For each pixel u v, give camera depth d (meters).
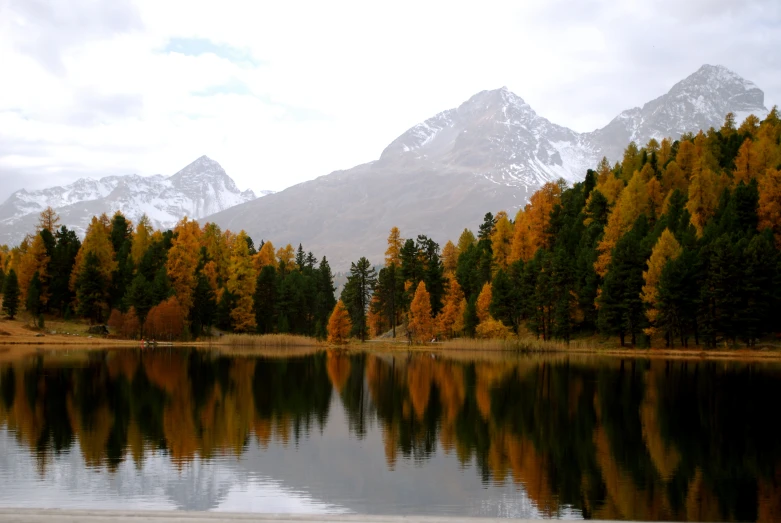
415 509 20.17
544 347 86.31
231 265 115.75
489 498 21.38
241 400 40.53
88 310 106.88
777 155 102.50
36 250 112.69
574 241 103.62
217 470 24.19
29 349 80.94
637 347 81.62
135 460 25.42
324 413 36.34
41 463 24.72
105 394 41.66
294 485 22.53
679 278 74.81
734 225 83.12
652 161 132.12
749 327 72.81
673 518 19.59
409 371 60.19
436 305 113.06
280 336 105.50
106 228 136.62
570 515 19.78
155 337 100.69
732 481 23.16
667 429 31.70
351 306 120.12
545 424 33.12
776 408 37.50
